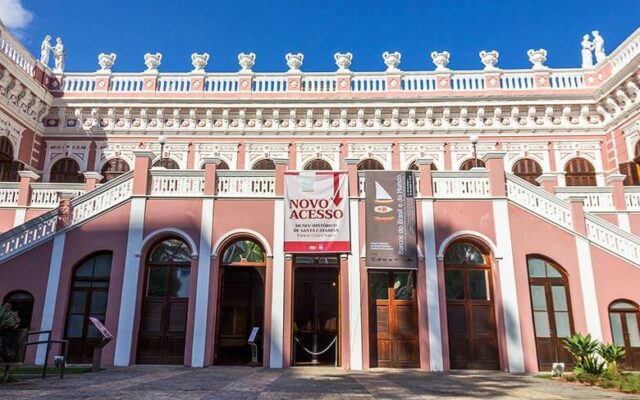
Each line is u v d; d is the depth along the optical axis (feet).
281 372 37.40
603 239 43.55
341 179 45.44
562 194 54.80
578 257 43.09
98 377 31.99
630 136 60.90
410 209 44.24
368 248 43.27
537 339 41.98
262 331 44.65
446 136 67.15
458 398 24.98
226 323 44.93
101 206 45.21
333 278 46.96
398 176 45.11
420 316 42.09
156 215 44.62
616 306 42.39
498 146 66.44
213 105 67.05
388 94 67.72
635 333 41.70
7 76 59.26
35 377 31.32
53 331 41.98
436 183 45.65
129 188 45.80
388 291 43.96
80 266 44.37
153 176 45.91
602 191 54.65
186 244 45.06
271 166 66.95
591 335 40.45
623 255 42.73
